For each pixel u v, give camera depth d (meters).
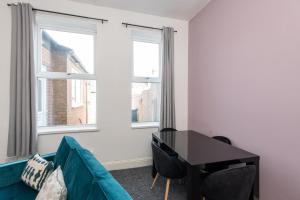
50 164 1.73
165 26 3.33
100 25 2.98
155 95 3.51
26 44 2.51
